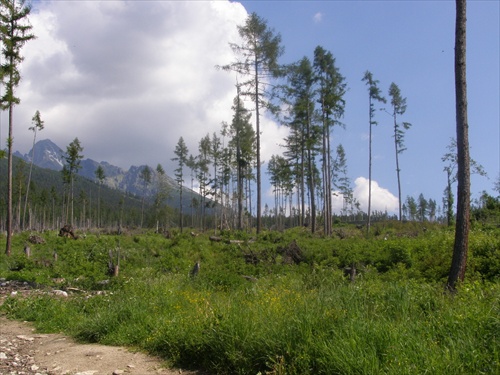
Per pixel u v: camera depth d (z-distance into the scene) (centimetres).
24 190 6681
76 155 5647
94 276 1544
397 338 464
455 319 498
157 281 1184
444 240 1714
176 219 9875
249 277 1398
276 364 483
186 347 622
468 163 908
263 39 2866
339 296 688
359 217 8594
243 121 4384
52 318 948
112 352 689
